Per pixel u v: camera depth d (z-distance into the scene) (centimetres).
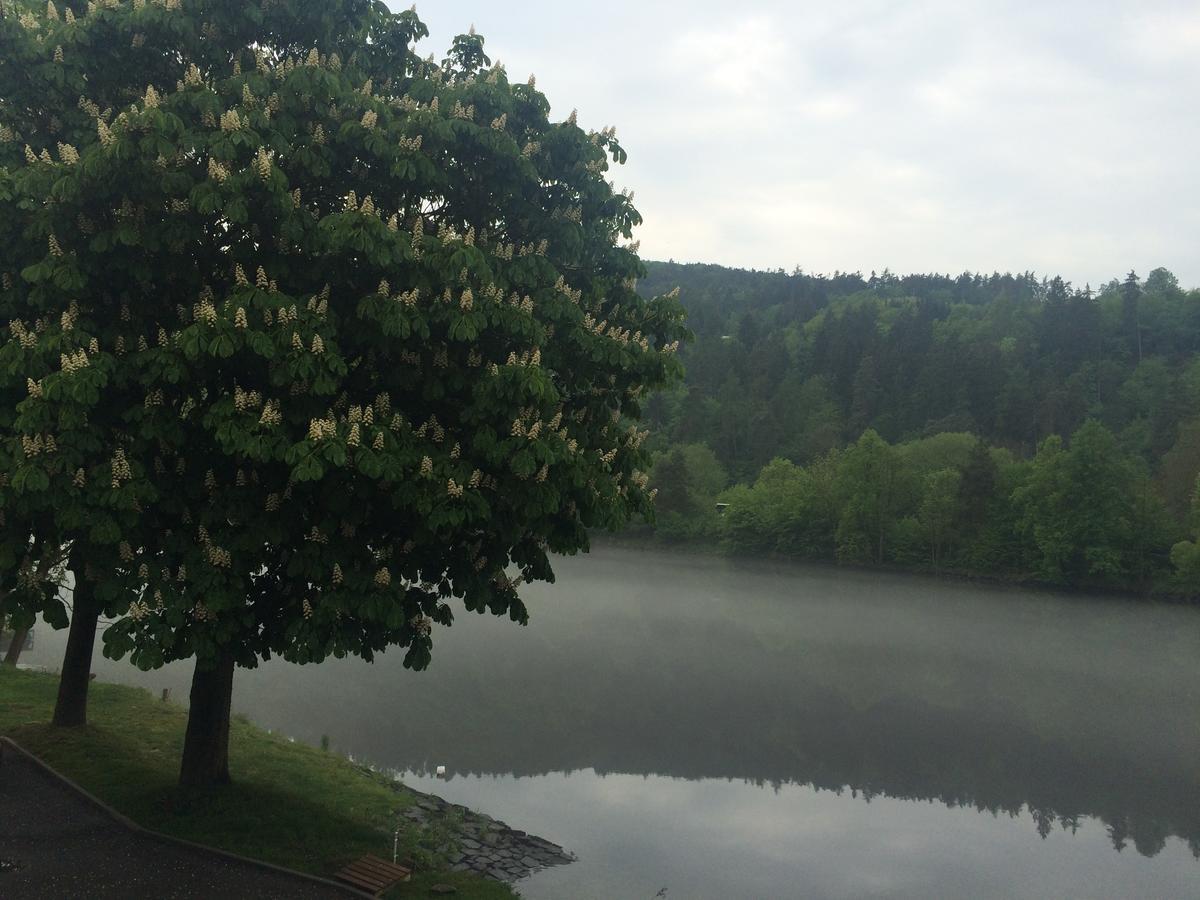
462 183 1198
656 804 2138
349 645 1074
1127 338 12256
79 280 958
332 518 1079
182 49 1112
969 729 3028
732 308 18938
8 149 1088
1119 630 5256
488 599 1190
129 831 1283
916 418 10950
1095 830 2145
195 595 1010
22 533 1015
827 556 8344
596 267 1387
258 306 966
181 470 1062
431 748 2461
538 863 1639
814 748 2736
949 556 7481
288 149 1032
